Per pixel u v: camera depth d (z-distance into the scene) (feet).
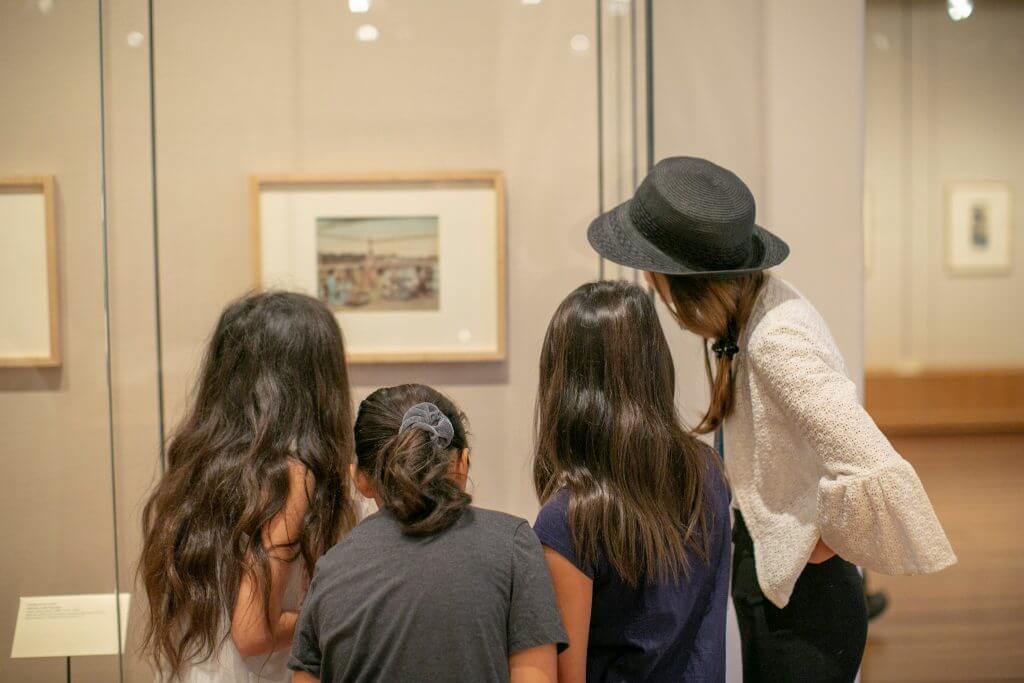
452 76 6.40
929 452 10.33
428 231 6.40
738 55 6.57
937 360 10.28
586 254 6.47
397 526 3.67
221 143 6.32
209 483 4.32
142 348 6.35
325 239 6.38
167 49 6.23
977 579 8.93
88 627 5.89
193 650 4.34
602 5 6.17
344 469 4.67
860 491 3.84
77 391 6.29
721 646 4.07
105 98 6.15
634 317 4.09
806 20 6.59
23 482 6.30
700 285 4.59
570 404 4.05
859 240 6.70
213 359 4.76
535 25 6.37
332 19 6.34
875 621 8.50
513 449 6.54
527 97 6.40
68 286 6.21
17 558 6.31
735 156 6.62
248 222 6.38
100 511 6.34
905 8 9.50
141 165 6.25
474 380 6.51
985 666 8.06
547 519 3.92
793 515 4.48
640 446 3.93
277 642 4.25
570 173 6.43
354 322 6.42
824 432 3.99
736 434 4.76
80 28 6.02
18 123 6.03
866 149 9.74
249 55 6.30
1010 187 9.69
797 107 6.62
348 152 6.40
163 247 6.32
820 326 4.52
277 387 4.56
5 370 6.24
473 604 3.50
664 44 6.54
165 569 4.32
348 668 3.47
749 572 4.92
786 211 6.66
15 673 6.25
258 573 4.14
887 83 9.63
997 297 10.06
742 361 4.64
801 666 4.67
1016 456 10.22
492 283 6.43
